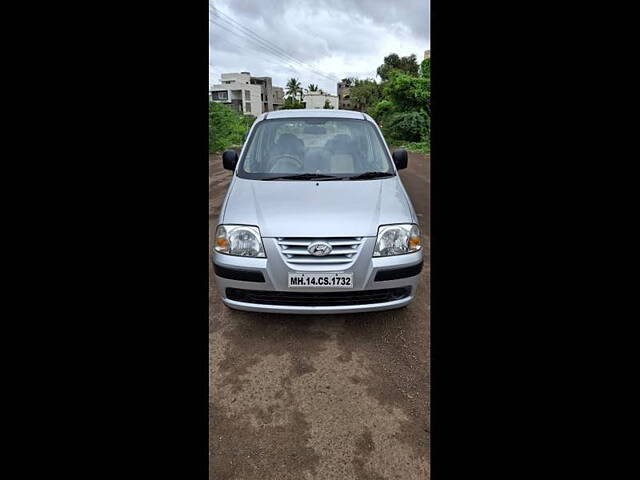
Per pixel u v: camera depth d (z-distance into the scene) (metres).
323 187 2.63
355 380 2.03
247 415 1.80
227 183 8.02
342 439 1.68
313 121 3.31
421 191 6.79
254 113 61.91
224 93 59.25
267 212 2.29
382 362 2.16
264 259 2.17
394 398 1.91
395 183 2.81
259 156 3.06
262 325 2.52
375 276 2.19
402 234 2.29
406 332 2.44
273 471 1.54
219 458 1.59
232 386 1.98
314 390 1.96
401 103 19.89
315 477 1.52
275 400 1.90
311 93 59.50
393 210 2.38
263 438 1.68
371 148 3.17
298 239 2.17
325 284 2.15
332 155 3.03
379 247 2.21
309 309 2.18
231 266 2.22
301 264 2.16
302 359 2.19
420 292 2.96
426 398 1.90
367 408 1.85
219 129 15.83
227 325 2.51
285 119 3.33
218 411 1.82
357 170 2.94
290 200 2.43
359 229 2.19
